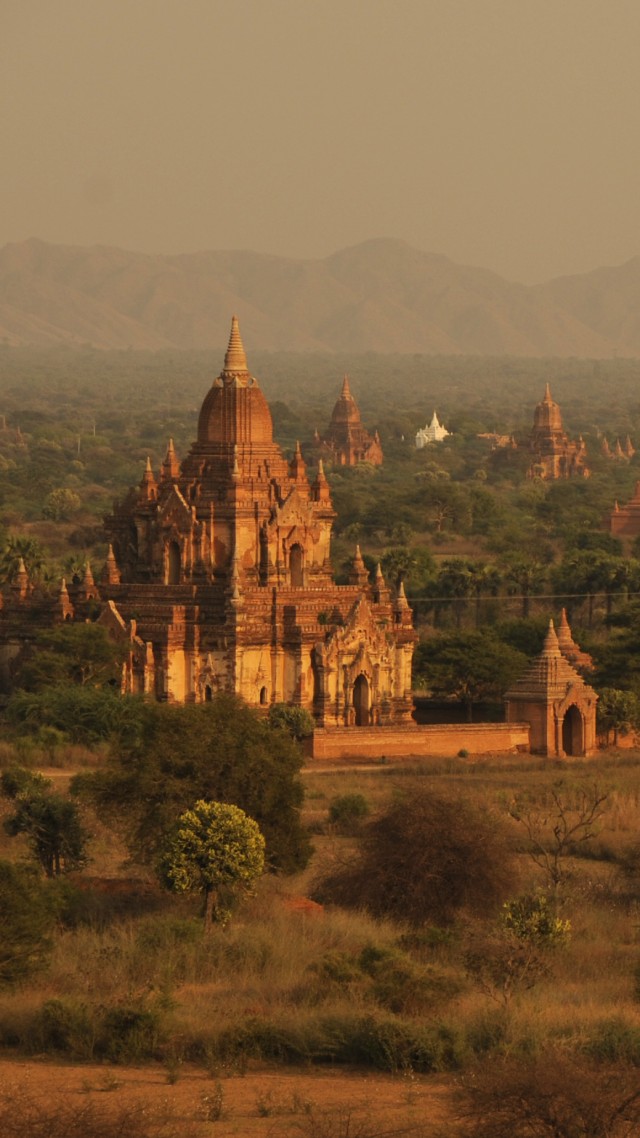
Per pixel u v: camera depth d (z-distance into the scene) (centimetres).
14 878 11412
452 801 14450
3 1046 9650
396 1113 8256
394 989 10550
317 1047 9419
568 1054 9219
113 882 14062
